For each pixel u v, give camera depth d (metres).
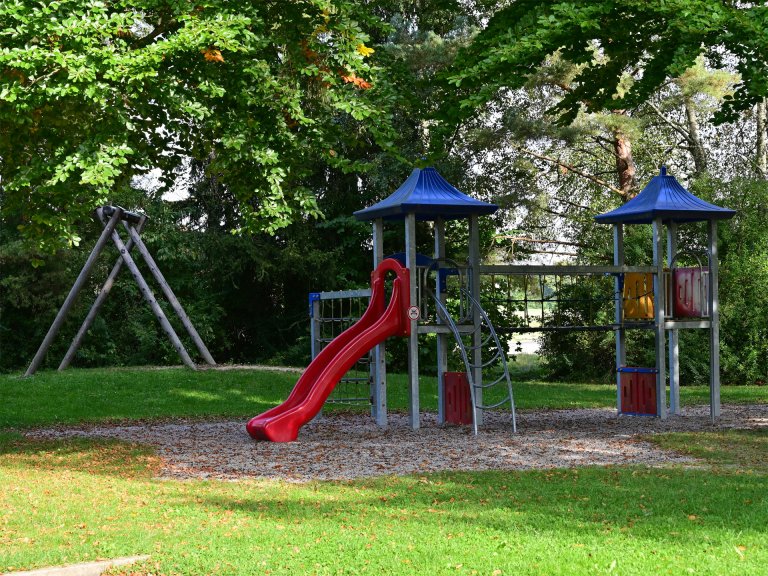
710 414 15.62
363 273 31.12
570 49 11.17
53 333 21.41
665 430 13.48
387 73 11.66
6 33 8.90
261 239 30.23
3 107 9.53
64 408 17.28
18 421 15.68
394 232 30.41
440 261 14.80
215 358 32.09
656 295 15.38
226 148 10.69
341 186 30.16
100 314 29.41
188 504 7.70
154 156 11.98
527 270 14.76
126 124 9.63
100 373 21.22
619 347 16.36
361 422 15.52
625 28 10.52
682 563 5.53
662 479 8.73
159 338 29.69
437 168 28.00
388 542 6.17
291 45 10.97
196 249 29.17
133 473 9.70
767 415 15.80
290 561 5.71
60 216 10.90
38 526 6.76
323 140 11.42
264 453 11.47
